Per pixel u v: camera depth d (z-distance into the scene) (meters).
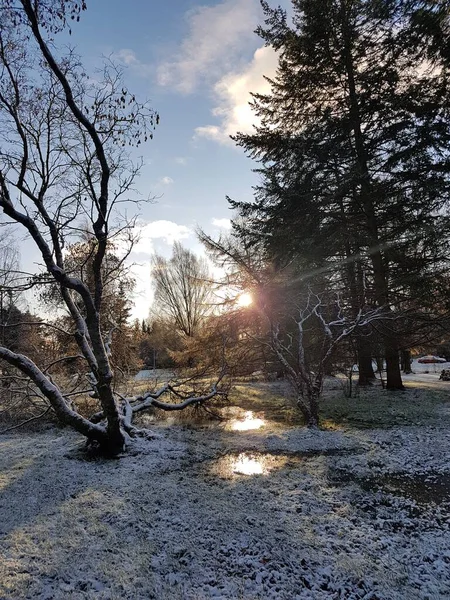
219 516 4.17
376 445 6.76
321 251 12.66
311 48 12.30
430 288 11.32
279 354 9.33
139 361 15.00
